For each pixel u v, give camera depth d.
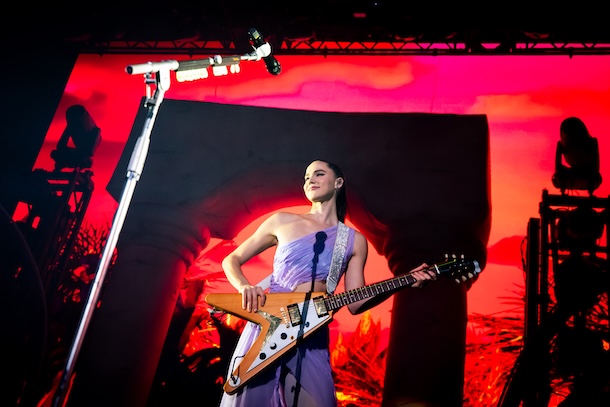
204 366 7.78
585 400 4.15
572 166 6.86
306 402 3.25
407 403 6.50
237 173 8.05
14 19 9.77
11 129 9.16
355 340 7.93
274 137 8.25
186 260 7.91
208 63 3.56
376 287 3.43
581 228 6.15
